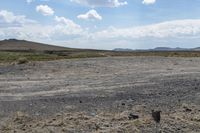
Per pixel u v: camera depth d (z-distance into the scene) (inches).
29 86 788.0
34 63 1355.8
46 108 484.1
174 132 359.9
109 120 397.4
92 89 689.0
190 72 1004.6
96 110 456.8
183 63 1409.9
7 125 388.8
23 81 900.6
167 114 423.8
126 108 464.8
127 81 808.9
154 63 1393.9
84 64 1322.6
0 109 488.1
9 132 362.0
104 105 493.0
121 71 1116.5
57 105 506.0
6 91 707.4
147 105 483.8
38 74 1075.9
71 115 423.2
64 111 456.8
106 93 616.7
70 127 372.8
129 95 581.0
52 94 640.4
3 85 815.1
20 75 1055.0
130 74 995.9
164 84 711.7
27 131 363.6
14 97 620.7
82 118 406.9
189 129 368.5
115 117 406.3
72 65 1288.1
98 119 400.5
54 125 382.3
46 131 361.4
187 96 552.7
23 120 408.2
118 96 575.5
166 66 1279.5
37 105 512.4
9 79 952.9
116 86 721.0
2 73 1103.0
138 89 652.1
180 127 373.1
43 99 573.6
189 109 448.5
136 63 1385.3
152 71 1075.3
